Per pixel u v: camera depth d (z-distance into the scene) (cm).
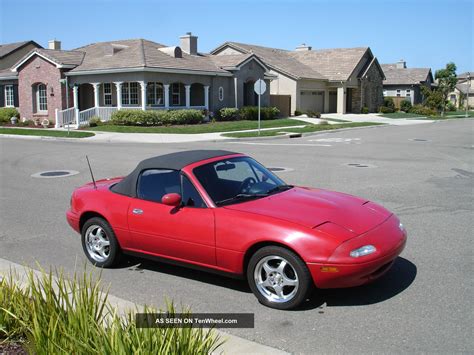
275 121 3619
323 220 499
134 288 569
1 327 372
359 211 538
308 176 1316
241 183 580
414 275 580
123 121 3116
